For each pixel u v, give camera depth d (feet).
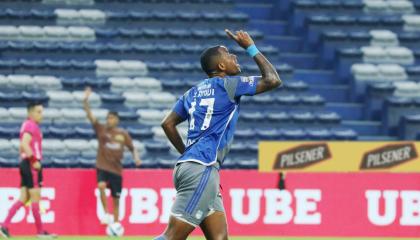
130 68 240.94
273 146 187.83
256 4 270.05
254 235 174.81
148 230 175.01
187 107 80.48
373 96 239.50
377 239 172.76
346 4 266.77
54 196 173.88
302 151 188.03
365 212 175.32
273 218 175.22
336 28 259.60
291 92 241.76
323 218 175.42
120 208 174.91
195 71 242.37
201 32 253.44
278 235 175.01
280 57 252.21
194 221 77.82
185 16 257.96
